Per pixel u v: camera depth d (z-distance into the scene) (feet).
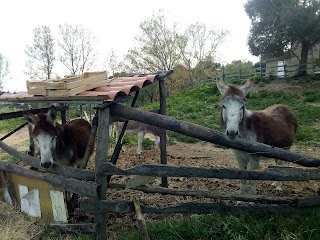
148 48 118.11
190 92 66.54
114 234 12.14
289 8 70.23
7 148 15.85
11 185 14.99
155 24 117.08
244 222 10.91
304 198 11.34
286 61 87.15
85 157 12.58
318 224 10.55
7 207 14.67
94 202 10.84
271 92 54.85
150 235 10.85
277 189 16.70
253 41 81.20
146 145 31.19
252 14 80.79
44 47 110.83
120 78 15.39
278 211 11.38
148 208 11.09
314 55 84.43
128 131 28.73
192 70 124.06
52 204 12.85
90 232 11.41
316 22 68.39
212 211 11.40
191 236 10.66
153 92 106.42
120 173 10.62
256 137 14.12
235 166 22.34
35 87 11.51
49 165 12.38
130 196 16.48
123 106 11.23
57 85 10.68
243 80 70.03
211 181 18.71
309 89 55.06
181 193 11.90
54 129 13.12
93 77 11.59
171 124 11.03
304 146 26.27
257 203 12.38
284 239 9.93
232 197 11.62
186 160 24.72
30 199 13.82
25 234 11.85
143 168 10.60
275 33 76.64
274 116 16.22
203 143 31.22
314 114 36.99
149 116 11.09
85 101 10.74
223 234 10.54
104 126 10.78
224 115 12.82
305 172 10.60
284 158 11.09
